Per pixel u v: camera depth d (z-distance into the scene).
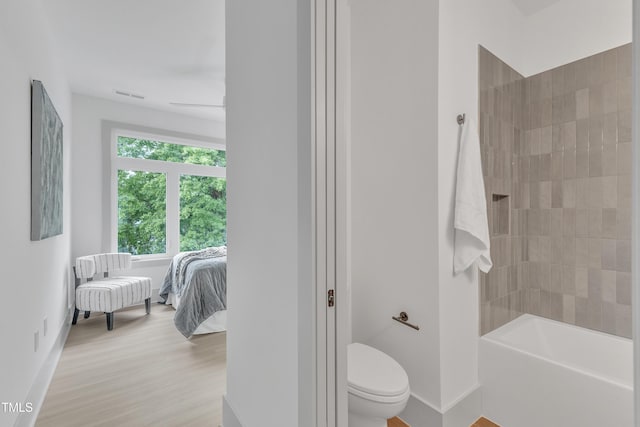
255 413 1.40
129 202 4.14
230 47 1.68
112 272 3.91
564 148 2.17
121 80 3.38
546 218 2.25
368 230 2.01
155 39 2.65
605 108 2.01
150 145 4.33
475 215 1.66
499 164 2.09
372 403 1.39
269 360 1.29
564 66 2.17
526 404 1.68
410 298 1.77
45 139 2.08
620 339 1.93
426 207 1.69
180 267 3.62
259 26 1.36
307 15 1.00
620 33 1.96
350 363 1.61
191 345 2.82
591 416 1.48
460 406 1.72
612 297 1.99
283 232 1.18
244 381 1.52
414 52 1.73
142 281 3.54
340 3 1.05
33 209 1.88
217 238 4.89
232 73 1.66
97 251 3.83
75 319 3.27
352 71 2.09
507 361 1.76
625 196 1.94
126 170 4.11
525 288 2.35
